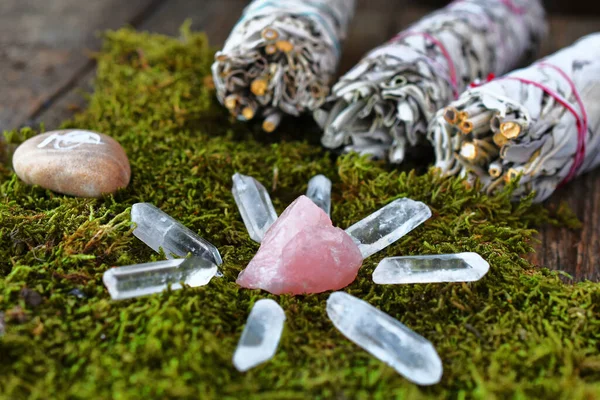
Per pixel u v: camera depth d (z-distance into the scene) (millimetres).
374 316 279
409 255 315
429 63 366
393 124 365
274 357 275
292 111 382
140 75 433
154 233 313
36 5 513
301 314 292
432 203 345
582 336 286
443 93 366
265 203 333
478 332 286
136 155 367
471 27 397
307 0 400
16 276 292
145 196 343
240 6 531
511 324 289
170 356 271
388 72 361
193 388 262
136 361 270
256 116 399
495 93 337
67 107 417
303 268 297
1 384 262
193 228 331
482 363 276
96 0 526
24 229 313
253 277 301
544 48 491
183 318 281
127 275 286
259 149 385
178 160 364
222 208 345
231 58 368
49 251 308
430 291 302
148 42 461
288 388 266
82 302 290
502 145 335
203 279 296
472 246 321
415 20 520
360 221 325
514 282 305
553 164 344
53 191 339
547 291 302
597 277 329
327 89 384
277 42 367
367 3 549
